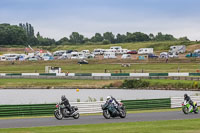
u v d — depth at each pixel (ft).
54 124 180.04
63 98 202.49
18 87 609.83
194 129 159.02
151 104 266.16
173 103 277.44
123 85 597.52
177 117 207.92
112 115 203.41
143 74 621.72
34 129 160.66
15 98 467.52
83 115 227.20
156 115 220.64
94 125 174.19
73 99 444.55
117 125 173.88
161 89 554.05
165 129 159.02
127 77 624.59
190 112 228.02
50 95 502.38
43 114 230.68
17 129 160.66
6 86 618.85
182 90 536.01
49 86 610.24
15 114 222.28
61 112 201.57
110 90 563.89
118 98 449.89
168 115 219.82
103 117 212.84
